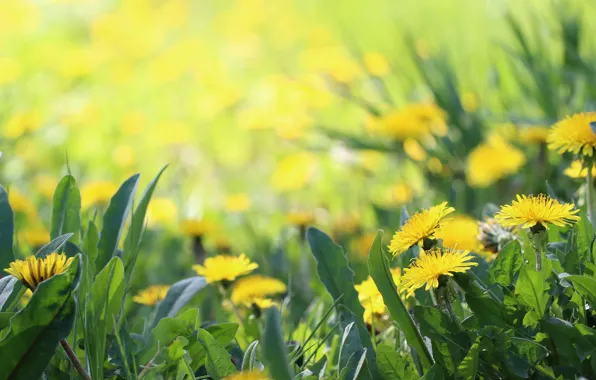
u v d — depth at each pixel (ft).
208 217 14.99
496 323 5.63
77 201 7.47
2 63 23.56
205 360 6.02
